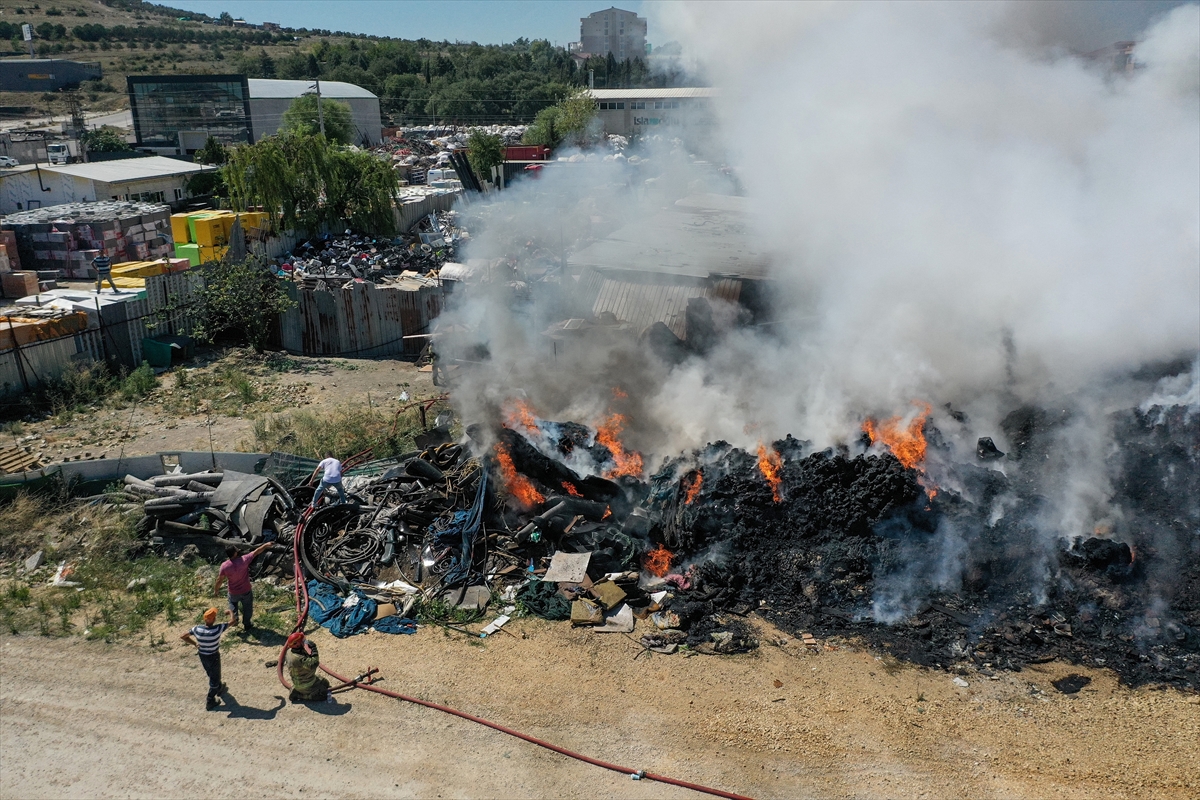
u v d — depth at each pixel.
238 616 10.88
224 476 13.80
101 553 12.49
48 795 7.97
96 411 19.03
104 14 193.38
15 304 21.53
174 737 8.80
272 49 181.12
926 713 9.48
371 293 23.34
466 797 8.12
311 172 33.56
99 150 66.19
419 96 106.12
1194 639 10.52
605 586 11.51
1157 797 8.31
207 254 30.06
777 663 10.37
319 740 8.81
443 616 11.15
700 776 8.48
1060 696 9.81
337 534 12.83
